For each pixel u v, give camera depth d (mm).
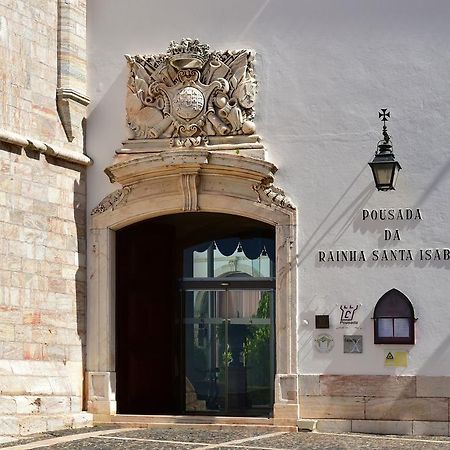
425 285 20281
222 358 22453
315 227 20750
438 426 19922
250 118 21109
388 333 20250
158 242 22484
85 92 21766
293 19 21188
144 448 17125
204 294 22609
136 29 21766
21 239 19938
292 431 20219
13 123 19938
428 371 20094
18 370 19547
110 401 21172
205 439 18484
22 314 19859
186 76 21297
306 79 21047
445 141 20469
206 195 21125
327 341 20484
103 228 21531
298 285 20688
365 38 20922
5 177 19656
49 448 17094
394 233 20469
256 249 22391
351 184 20703
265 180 20875
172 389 22578
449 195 20359
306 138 20938
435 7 20703
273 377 22047
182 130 21297
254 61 21234
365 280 20484
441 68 20609
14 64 20062
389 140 20594
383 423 20109
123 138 21641
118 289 21828
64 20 21344
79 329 21234
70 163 21266
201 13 21516
